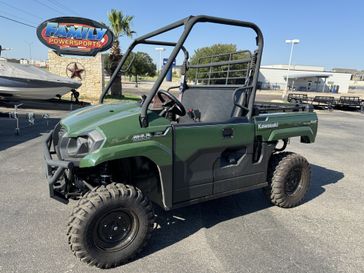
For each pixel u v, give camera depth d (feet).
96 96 50.11
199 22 8.49
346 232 10.57
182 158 8.86
